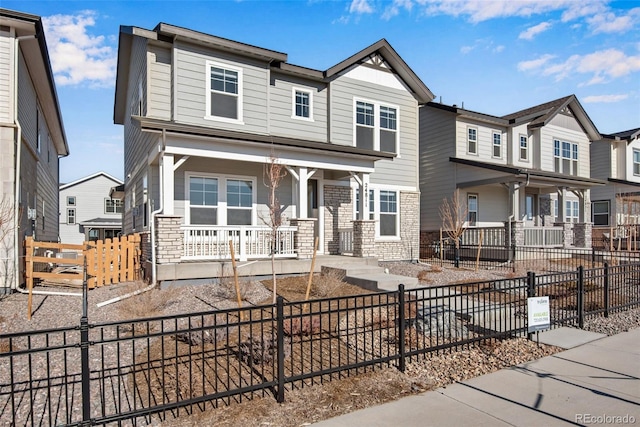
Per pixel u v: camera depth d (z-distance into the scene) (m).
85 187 36.38
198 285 9.23
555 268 13.86
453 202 17.89
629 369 4.87
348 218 14.20
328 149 11.32
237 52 11.94
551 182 18.30
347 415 3.69
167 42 11.22
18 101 10.59
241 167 12.05
